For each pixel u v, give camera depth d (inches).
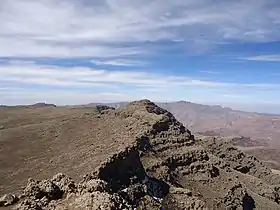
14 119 5059.1
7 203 1119.0
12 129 4128.9
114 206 1083.3
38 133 3838.6
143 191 2391.7
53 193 1181.1
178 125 4200.3
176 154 3437.5
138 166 2615.7
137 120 3791.8
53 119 4680.1
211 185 3250.5
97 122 3961.6
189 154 3503.9
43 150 3299.7
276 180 4414.4
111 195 1146.0
